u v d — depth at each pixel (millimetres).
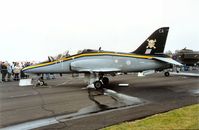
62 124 6266
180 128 5074
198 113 6453
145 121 5906
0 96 11969
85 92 12680
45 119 6949
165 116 6324
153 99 9766
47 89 14805
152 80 19422
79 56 15750
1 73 22438
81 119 6688
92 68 15047
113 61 15148
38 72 16438
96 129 5590
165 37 15797
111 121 6262
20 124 6523
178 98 9789
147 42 15812
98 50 15766
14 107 8922
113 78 22672
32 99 10766
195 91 12109
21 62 25406
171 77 22625
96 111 7746
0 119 7098
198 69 42438
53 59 16312
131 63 15086
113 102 9359
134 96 10805
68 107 8602
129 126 5543
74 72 16109
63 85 17219
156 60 15156
